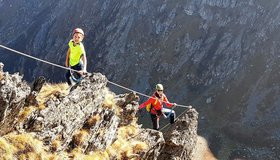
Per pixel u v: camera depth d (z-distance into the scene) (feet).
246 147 353.72
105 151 43.16
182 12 589.73
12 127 32.76
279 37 506.89
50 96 39.32
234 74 486.38
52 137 35.78
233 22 552.00
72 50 48.32
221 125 401.08
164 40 569.64
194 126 64.95
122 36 606.55
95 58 602.03
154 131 54.29
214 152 343.26
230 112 427.74
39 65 637.30
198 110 440.04
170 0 609.01
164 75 523.70
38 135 34.53
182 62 532.73
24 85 34.37
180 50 549.95
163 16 597.11
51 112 36.76
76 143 39.37
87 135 41.14
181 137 58.65
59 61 633.61
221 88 470.80
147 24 600.80
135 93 59.26
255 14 542.57
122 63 569.23
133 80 536.42
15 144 31.71
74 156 37.45
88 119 43.27
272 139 365.81
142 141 50.70
